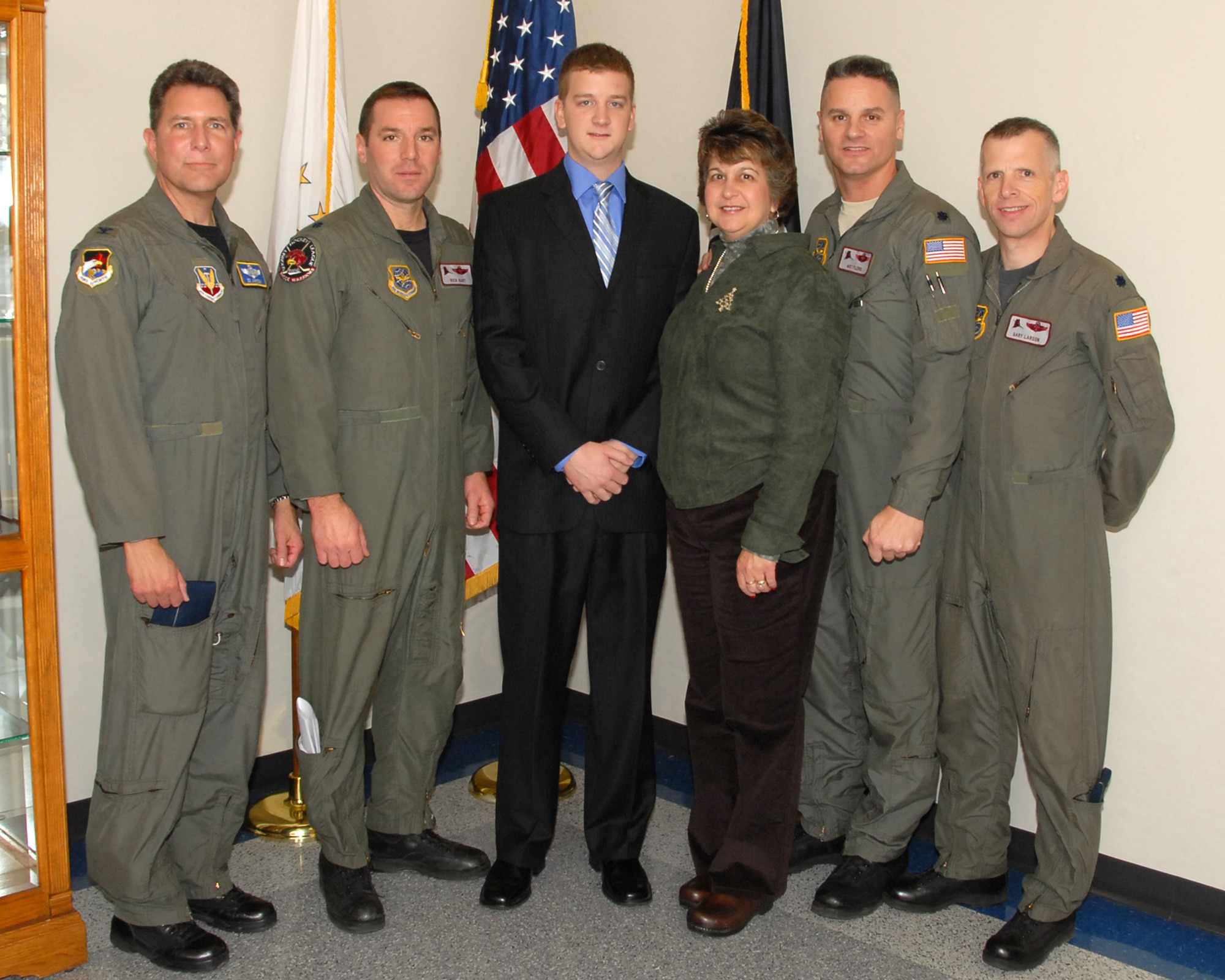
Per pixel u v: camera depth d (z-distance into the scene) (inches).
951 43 99.4
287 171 105.3
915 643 90.6
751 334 79.4
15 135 74.9
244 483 84.0
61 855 81.2
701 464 82.4
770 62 107.6
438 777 121.6
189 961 80.9
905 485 83.3
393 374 87.3
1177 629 91.4
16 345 76.4
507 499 91.0
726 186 80.4
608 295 88.3
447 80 126.8
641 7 125.1
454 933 87.0
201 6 104.8
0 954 78.4
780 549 77.2
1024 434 82.3
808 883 97.1
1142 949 88.2
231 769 87.8
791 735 84.7
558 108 90.1
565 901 92.4
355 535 85.4
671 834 106.7
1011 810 103.4
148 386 79.3
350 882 90.3
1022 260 84.6
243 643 86.7
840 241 90.2
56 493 100.3
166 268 78.7
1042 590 82.9
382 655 90.4
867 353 87.2
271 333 84.7
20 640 80.2
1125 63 88.9
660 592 94.3
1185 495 89.7
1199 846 91.8
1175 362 88.9
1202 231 86.3
